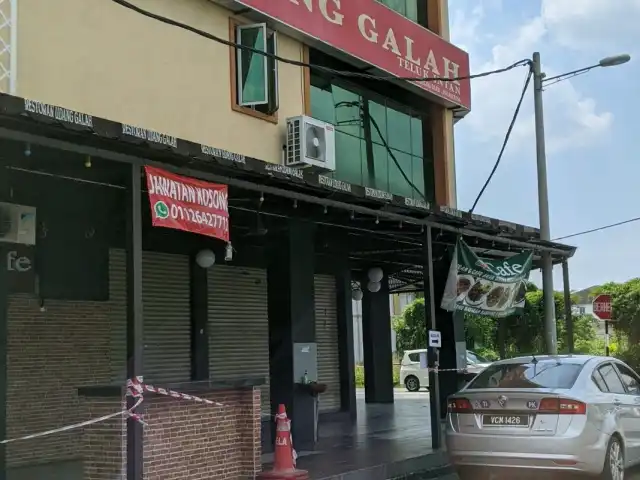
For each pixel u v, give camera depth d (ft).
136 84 34.73
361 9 48.39
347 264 56.08
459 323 53.67
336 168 48.44
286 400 40.40
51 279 34.47
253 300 48.29
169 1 36.78
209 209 27.22
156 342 41.32
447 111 58.23
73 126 21.88
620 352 95.35
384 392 66.44
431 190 57.41
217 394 28.32
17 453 33.19
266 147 41.14
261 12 40.60
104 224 36.70
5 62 28.58
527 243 48.55
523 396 27.04
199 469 27.02
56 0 31.68
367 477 31.60
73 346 36.11
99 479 24.58
